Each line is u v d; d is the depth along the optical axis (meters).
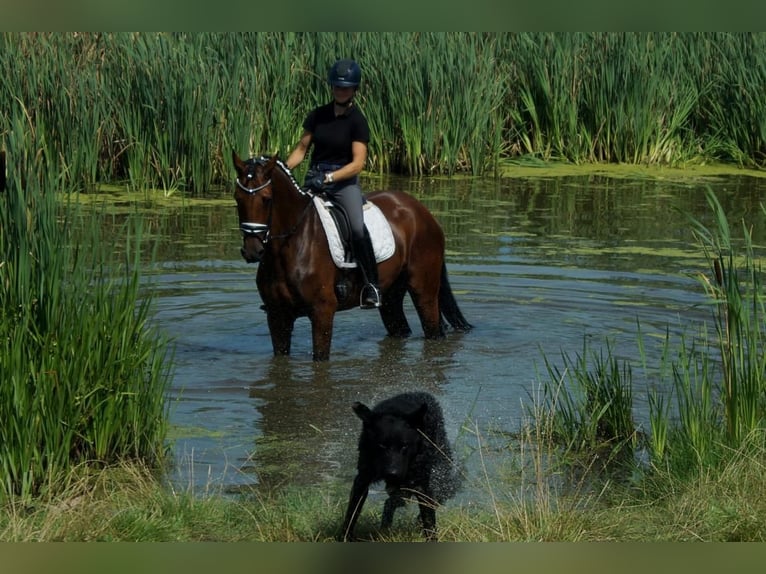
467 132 25.03
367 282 12.57
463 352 12.73
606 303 14.73
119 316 9.27
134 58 22.23
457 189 23.38
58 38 21.81
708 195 9.34
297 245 12.04
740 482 8.02
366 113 24.86
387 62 24.83
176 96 21.94
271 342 13.05
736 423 8.94
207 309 14.27
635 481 8.77
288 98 23.62
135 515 7.55
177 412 10.52
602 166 26.56
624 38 26.64
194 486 8.68
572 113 26.66
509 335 13.40
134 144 21.94
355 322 14.41
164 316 13.83
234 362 12.20
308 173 12.54
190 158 22.14
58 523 7.31
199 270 16.12
